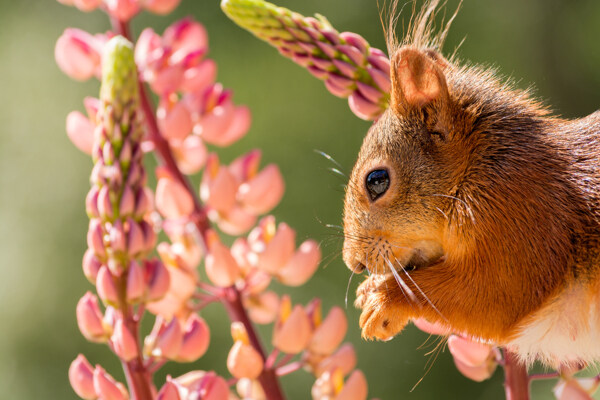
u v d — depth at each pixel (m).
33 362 1.89
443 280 1.33
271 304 1.33
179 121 1.31
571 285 1.32
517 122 1.34
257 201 1.32
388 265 1.34
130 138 1.29
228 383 1.30
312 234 1.88
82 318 1.29
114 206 1.28
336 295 1.85
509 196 1.33
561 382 1.32
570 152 1.34
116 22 1.33
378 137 1.34
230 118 1.32
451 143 1.34
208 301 1.31
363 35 1.94
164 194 1.31
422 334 1.86
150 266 1.29
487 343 1.33
